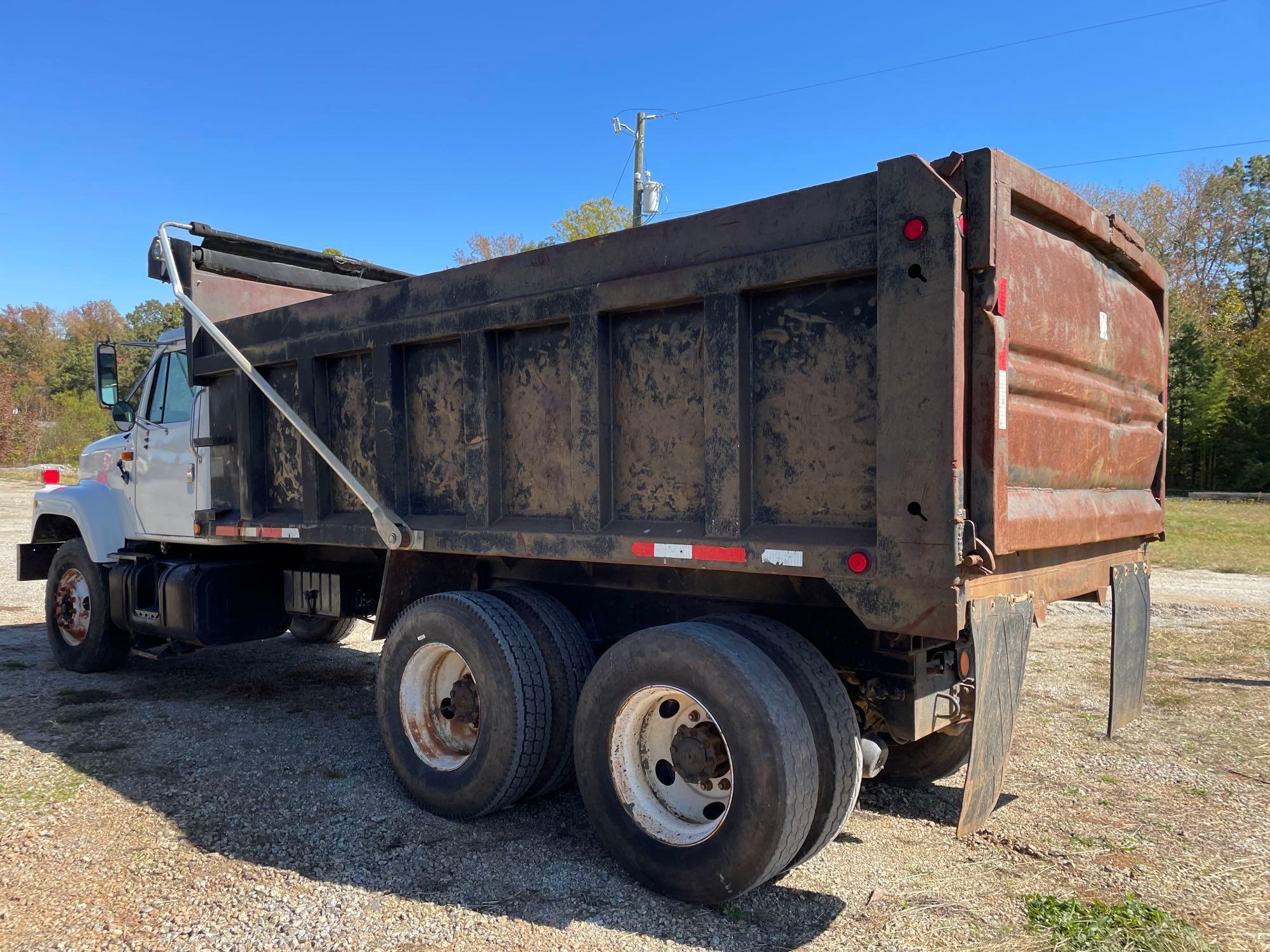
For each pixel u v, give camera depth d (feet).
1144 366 14.23
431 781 13.33
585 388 11.79
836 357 9.85
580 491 11.94
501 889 10.92
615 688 11.14
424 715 13.98
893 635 10.53
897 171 9.02
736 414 10.34
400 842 12.35
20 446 145.89
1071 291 11.43
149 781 14.70
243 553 20.74
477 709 13.37
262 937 9.70
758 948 9.54
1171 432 121.19
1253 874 11.34
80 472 24.17
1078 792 14.35
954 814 13.60
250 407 17.63
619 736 11.25
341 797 14.12
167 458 20.45
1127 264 13.52
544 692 12.66
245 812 13.38
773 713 9.69
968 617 9.09
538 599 13.51
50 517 24.47
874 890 10.91
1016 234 10.09
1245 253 160.76
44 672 23.12
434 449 14.29
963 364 8.82
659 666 10.63
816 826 10.32
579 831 12.84
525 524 12.87
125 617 21.25
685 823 10.91
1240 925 9.98
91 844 12.14
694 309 10.96
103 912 10.26
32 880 11.09
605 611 13.66
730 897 10.09
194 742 16.92
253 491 17.70
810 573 9.73
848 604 9.48
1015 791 14.43
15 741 16.92
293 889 10.84
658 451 11.40
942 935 9.74
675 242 10.89
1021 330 10.06
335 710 19.44
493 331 13.11
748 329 10.50
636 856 10.88
